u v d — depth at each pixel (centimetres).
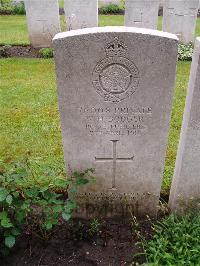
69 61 91
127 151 106
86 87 95
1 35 318
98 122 101
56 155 144
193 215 112
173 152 145
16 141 154
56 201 99
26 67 241
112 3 442
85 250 106
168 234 105
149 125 101
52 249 106
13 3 428
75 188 102
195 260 97
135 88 95
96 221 112
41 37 278
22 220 103
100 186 113
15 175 99
